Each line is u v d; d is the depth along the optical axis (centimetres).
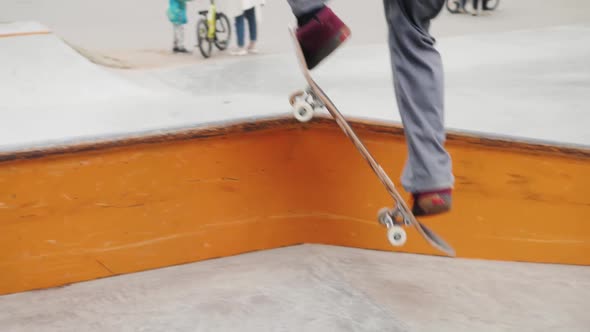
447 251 198
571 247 251
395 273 241
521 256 254
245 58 583
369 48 612
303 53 184
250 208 253
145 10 1066
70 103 359
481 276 241
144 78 479
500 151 239
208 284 231
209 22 701
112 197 230
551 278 241
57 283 232
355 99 356
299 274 238
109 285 232
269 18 957
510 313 214
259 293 224
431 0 178
